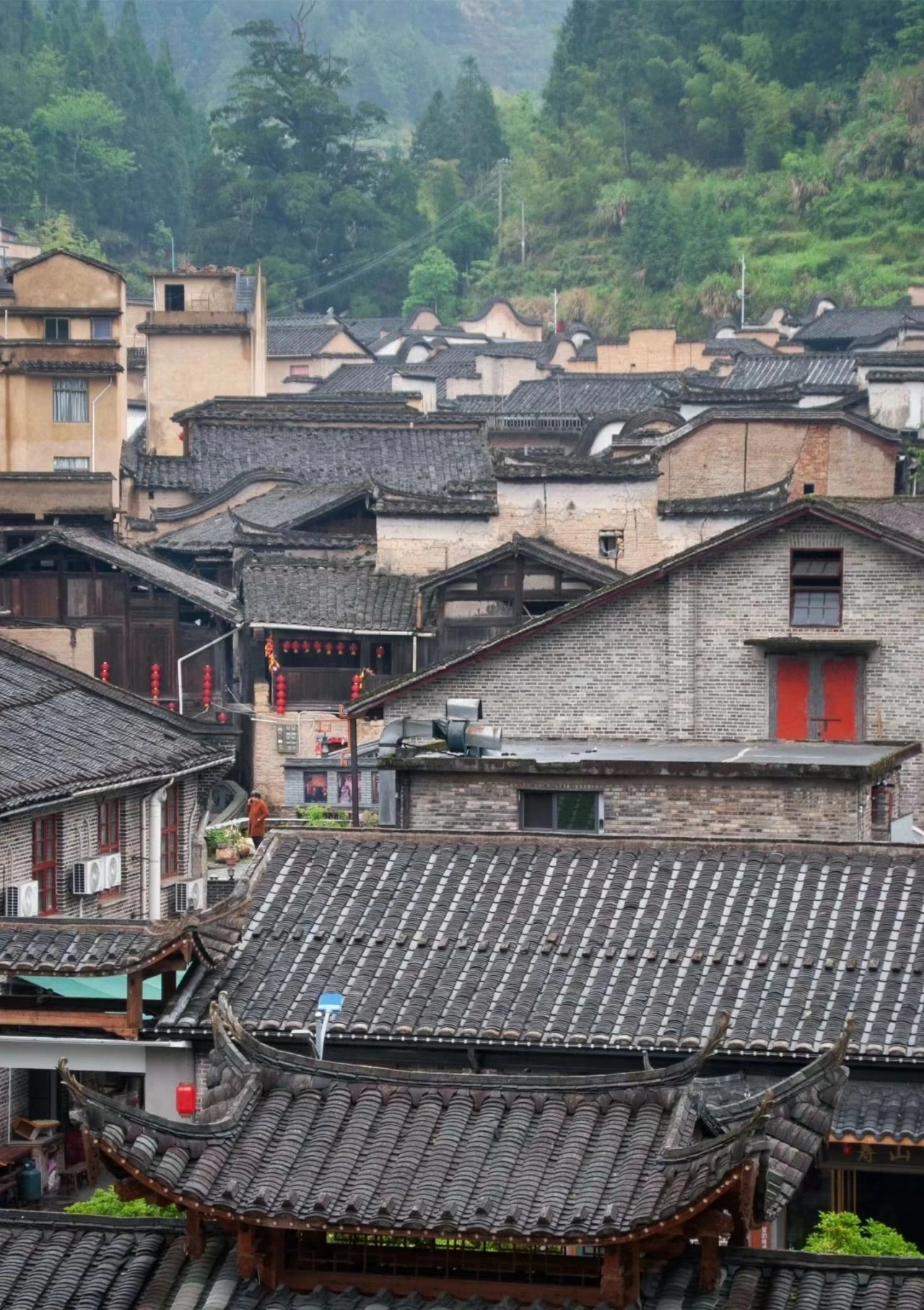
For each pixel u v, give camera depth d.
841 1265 29.89
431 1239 28.98
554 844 43.38
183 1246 31.06
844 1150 39.41
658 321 198.88
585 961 40.44
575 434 141.38
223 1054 31.03
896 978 39.56
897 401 121.69
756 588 64.31
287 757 91.19
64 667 62.62
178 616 98.44
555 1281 29.45
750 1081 38.66
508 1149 29.05
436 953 41.00
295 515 109.81
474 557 90.88
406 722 60.00
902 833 55.22
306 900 42.62
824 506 63.28
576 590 87.50
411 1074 30.34
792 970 39.84
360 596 91.69
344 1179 28.92
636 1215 27.45
